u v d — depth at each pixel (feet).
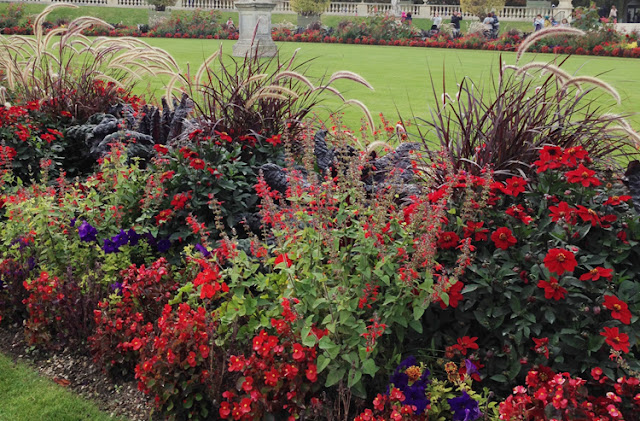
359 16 156.46
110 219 12.42
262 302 9.23
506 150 11.59
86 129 18.31
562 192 10.06
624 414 8.04
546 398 7.54
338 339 8.66
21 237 12.25
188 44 94.73
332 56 76.43
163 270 10.36
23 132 17.17
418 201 9.63
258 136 15.30
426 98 41.16
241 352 9.33
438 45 103.50
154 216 12.87
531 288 8.84
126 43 21.09
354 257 9.11
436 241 9.41
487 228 9.83
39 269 12.16
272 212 9.78
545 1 164.35
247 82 16.07
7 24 110.93
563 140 12.20
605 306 8.41
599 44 88.69
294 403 8.71
